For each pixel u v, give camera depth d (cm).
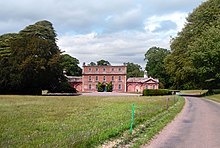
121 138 1227
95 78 12275
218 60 5909
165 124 1756
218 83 6731
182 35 7231
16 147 1012
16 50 7369
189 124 1809
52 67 7406
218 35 5812
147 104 3416
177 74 7125
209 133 1472
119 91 12100
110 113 2314
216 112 2614
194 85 7394
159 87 12294
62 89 8581
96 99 4872
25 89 7594
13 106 3112
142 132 1422
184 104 3606
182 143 1213
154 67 13350
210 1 6844
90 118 1956
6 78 7312
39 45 7412
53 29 9481
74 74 14075
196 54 5928
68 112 2439
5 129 1466
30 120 1861
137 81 12225
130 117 1964
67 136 1216
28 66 7081
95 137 1155
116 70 12188
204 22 6806
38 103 3675
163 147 1131
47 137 1212
